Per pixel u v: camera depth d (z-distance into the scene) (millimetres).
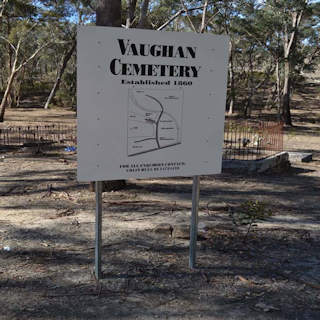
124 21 24719
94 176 3584
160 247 4762
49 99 40000
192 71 3748
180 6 25656
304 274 4125
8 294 3574
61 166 10297
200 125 3859
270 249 4785
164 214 6207
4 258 4359
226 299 3570
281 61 30156
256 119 33719
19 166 10219
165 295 3615
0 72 49531
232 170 10297
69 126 22109
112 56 3463
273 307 3443
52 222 5680
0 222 5645
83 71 3400
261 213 5031
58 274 3992
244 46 42312
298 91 61938
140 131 3656
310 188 8742
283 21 30125
